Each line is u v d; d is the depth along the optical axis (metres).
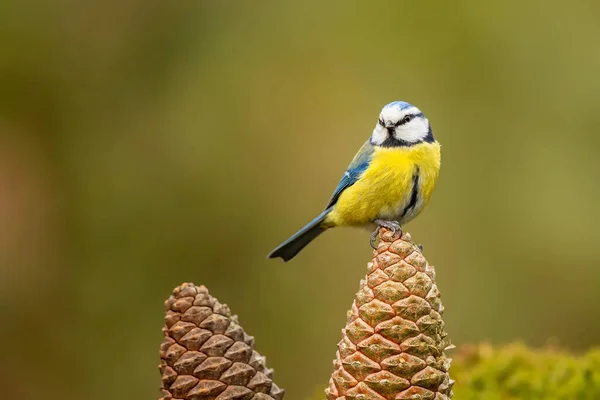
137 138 14.80
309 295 13.39
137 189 14.51
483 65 14.20
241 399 3.70
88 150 14.73
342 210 7.85
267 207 14.25
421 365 3.37
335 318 13.20
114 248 14.23
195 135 14.70
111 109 14.96
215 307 3.78
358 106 14.44
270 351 13.31
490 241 13.38
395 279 3.42
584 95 13.86
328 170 14.30
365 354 3.41
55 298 13.84
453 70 14.27
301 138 14.51
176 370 3.72
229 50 15.16
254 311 13.62
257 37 15.19
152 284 14.02
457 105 14.12
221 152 14.57
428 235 13.37
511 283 13.12
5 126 14.59
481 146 13.88
